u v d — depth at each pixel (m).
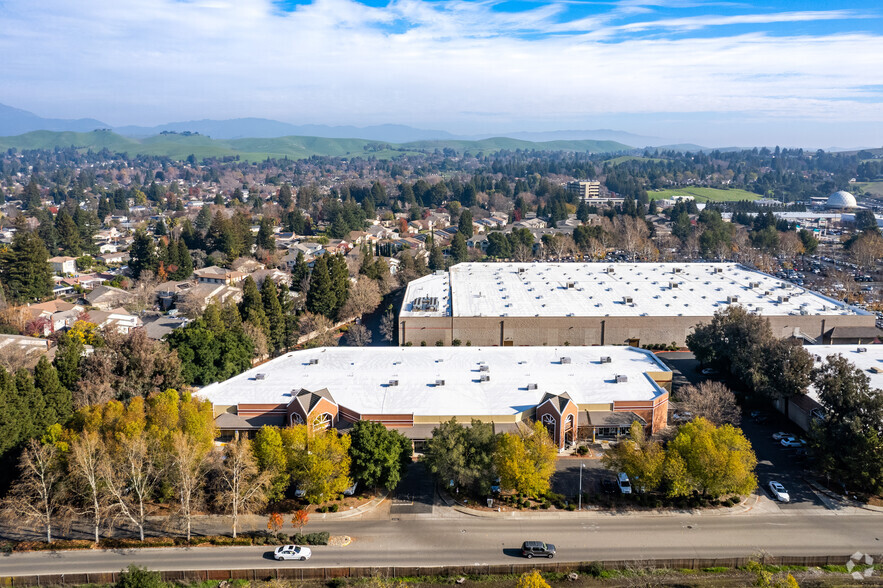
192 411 80.38
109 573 63.69
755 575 63.97
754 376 96.56
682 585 62.53
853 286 188.12
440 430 77.50
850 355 111.25
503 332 134.88
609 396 93.56
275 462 74.12
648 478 74.44
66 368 99.88
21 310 152.88
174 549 68.12
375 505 76.62
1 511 73.12
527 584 55.69
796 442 89.69
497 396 93.69
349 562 65.62
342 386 96.62
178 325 155.62
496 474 76.12
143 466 74.00
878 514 73.88
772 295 147.62
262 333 128.00
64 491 71.50
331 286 158.38
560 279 165.62
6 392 78.69
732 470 72.06
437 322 135.12
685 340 133.62
